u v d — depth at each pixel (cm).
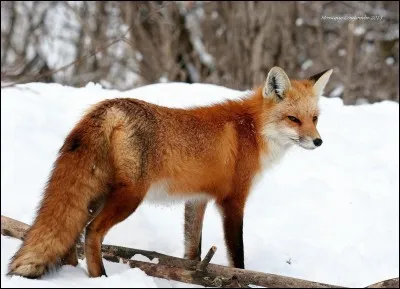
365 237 1323
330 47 2850
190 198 1053
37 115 1516
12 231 1069
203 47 2780
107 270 945
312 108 1131
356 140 1603
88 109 956
